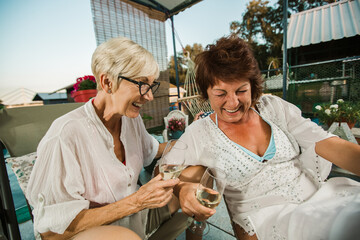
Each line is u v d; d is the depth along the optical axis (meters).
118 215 0.67
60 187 0.70
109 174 0.83
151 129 4.27
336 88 4.66
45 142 0.69
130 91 0.71
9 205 0.77
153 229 0.99
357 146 0.77
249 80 0.76
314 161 0.90
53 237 0.68
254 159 0.81
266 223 0.75
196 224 1.00
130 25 3.42
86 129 0.78
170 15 3.83
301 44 6.52
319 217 0.59
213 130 0.91
